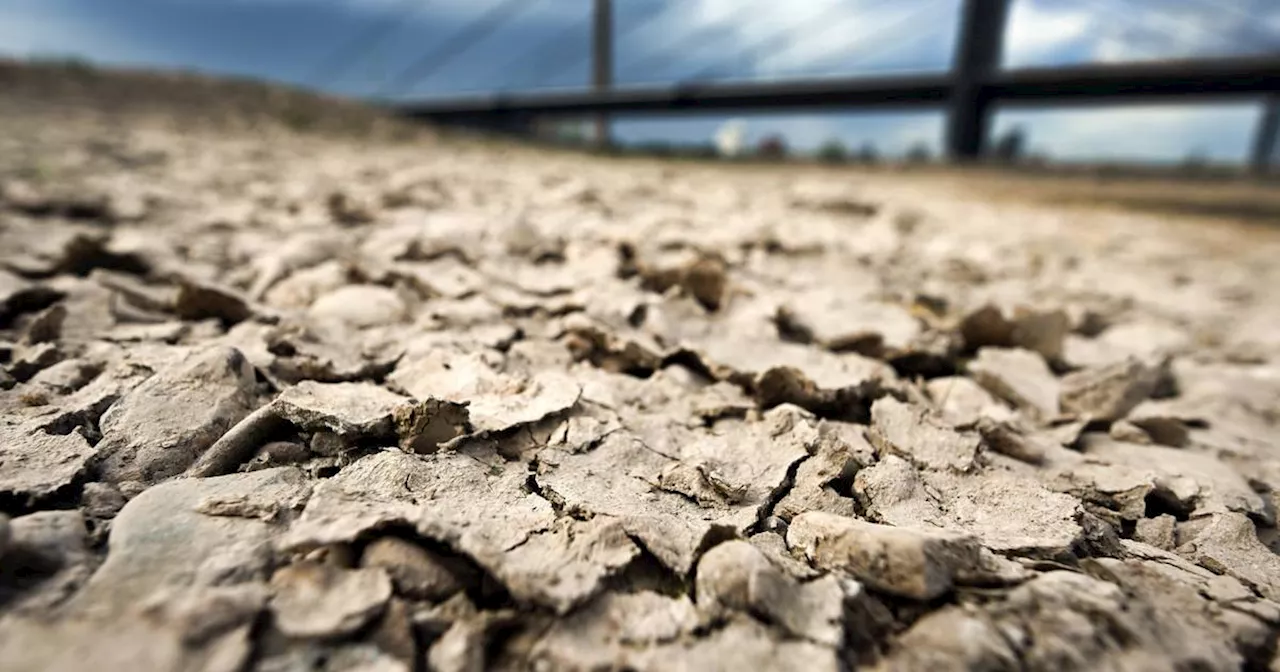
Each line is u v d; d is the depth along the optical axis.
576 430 0.19
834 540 0.14
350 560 0.13
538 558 0.14
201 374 0.19
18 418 0.17
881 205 0.82
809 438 0.19
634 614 0.13
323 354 0.23
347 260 0.33
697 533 0.15
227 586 0.12
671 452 0.19
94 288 0.27
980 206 1.08
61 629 0.11
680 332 0.28
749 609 0.13
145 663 0.10
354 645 0.11
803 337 0.30
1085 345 0.32
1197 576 0.15
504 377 0.21
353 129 1.69
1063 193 1.53
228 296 0.26
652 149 2.69
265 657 0.11
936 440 0.20
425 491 0.15
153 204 0.48
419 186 0.63
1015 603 0.13
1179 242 0.85
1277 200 1.57
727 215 0.62
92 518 0.14
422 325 0.27
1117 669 0.12
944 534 0.14
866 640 0.13
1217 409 0.26
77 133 0.92
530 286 0.33
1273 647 0.13
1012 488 0.18
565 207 0.57
